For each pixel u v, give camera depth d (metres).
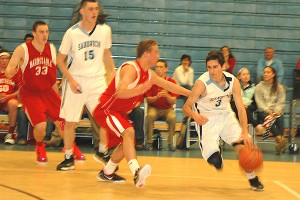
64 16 15.32
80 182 7.72
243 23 15.47
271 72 12.46
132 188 7.40
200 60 15.30
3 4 15.30
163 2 15.47
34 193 6.82
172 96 12.06
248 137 7.19
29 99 9.10
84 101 8.64
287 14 15.57
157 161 10.40
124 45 15.30
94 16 8.38
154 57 6.97
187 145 12.43
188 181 8.16
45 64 9.03
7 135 12.34
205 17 15.46
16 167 8.94
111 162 7.71
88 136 12.67
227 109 7.55
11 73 8.88
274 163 10.70
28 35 13.03
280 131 12.30
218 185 7.88
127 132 7.06
